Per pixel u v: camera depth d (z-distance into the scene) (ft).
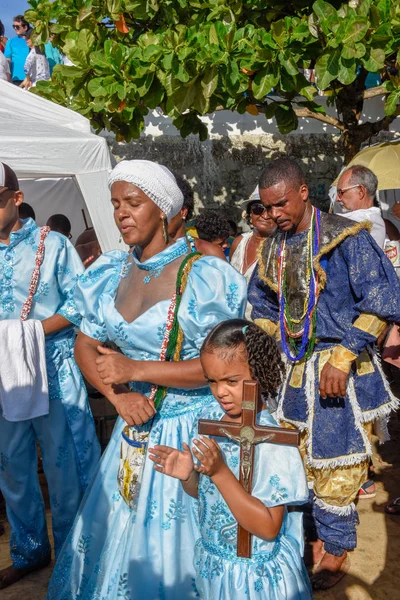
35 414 10.74
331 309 10.50
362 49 16.02
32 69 29.14
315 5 16.51
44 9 21.02
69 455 11.41
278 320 11.53
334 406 10.48
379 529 12.83
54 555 12.32
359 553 12.00
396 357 15.39
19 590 11.26
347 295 10.48
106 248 15.92
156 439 8.68
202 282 8.40
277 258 10.94
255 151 25.62
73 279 11.32
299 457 6.73
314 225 10.50
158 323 8.39
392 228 18.66
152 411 8.36
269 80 17.43
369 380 10.63
